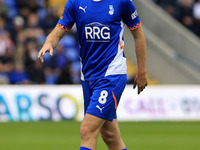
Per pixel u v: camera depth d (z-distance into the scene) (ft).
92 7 57.88
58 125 146.72
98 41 57.98
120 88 58.59
